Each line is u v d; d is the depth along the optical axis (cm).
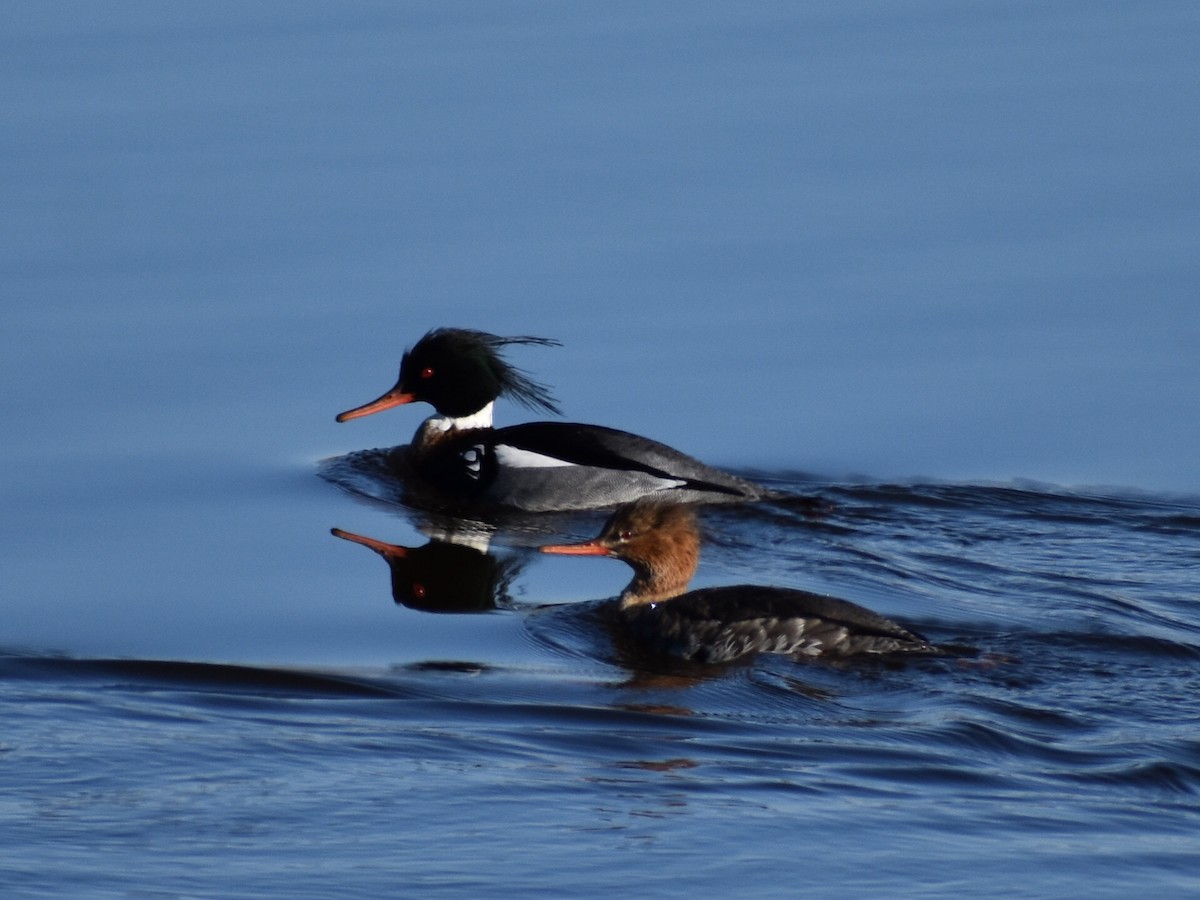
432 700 1584
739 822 1306
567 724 1521
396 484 2353
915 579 1966
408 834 1273
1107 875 1237
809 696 1612
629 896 1192
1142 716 1563
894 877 1228
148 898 1161
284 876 1202
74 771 1359
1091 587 1941
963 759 1452
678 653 1753
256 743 1433
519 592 1977
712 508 2211
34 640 1753
